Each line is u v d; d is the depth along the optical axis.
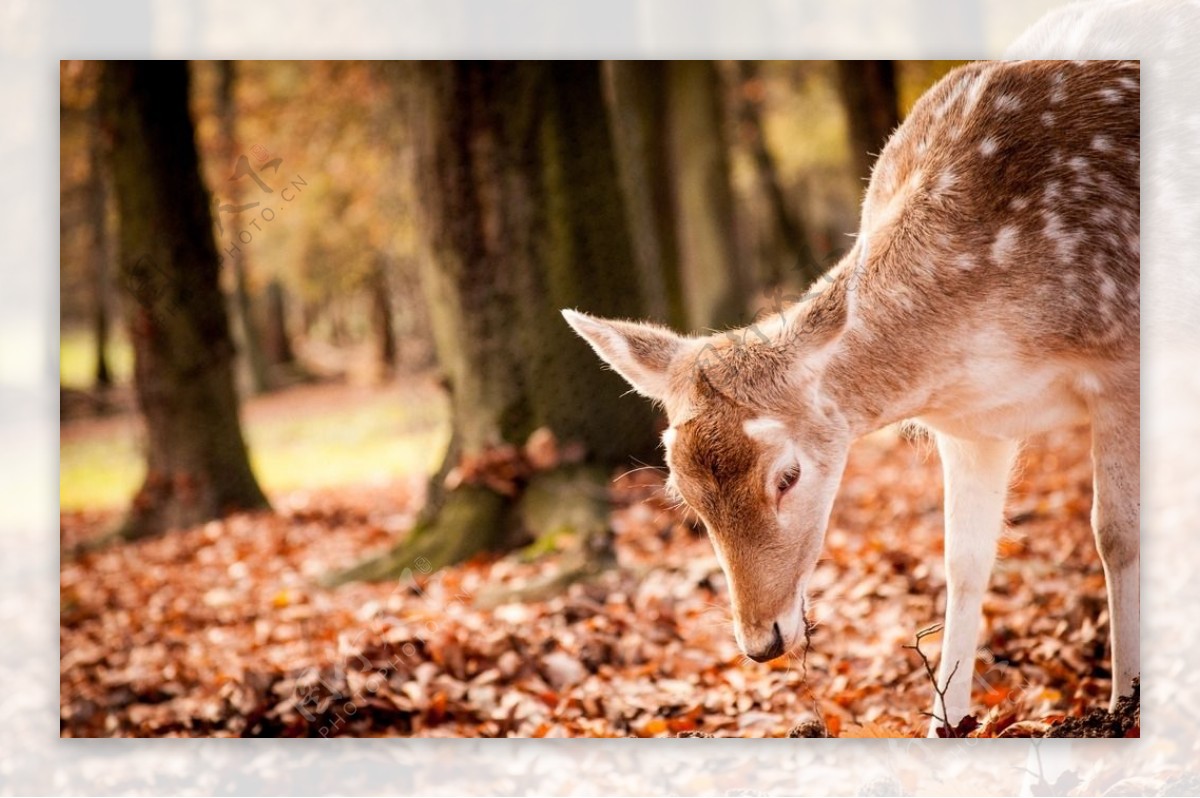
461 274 7.03
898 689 4.69
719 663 5.08
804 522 3.61
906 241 3.99
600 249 7.08
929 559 5.95
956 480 4.16
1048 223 3.98
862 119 10.70
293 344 22.41
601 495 6.70
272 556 8.28
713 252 12.66
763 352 3.61
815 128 17.59
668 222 11.34
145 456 9.51
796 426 3.60
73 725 5.18
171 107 9.47
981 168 4.05
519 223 7.01
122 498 10.45
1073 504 6.49
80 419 12.69
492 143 7.00
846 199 17.20
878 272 3.96
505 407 6.96
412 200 7.21
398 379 16.41
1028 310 3.94
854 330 3.87
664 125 11.80
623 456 7.08
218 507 9.59
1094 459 4.02
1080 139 4.09
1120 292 4.00
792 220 16.75
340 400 16.22
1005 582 5.38
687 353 3.70
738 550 3.53
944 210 4.00
